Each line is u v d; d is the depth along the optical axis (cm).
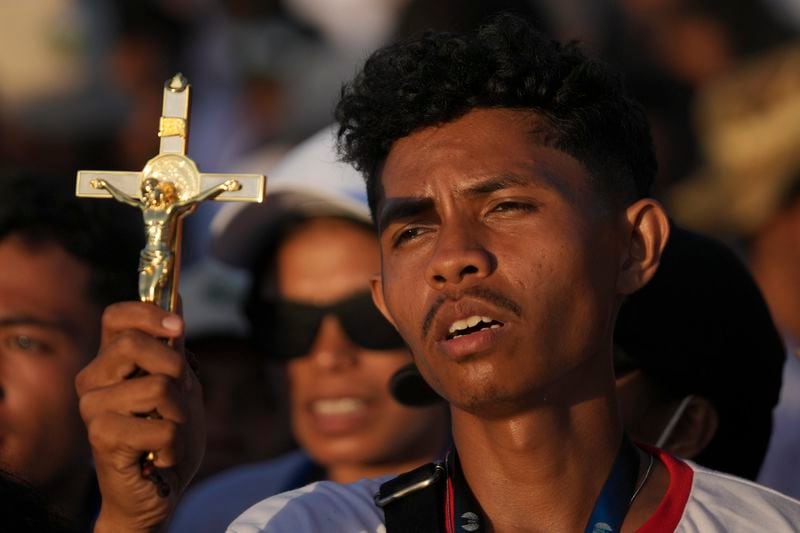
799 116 1936
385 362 1341
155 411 851
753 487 921
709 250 1180
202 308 1642
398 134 920
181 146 892
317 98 2620
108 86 2645
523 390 864
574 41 1010
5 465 1093
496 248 870
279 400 1531
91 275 1234
